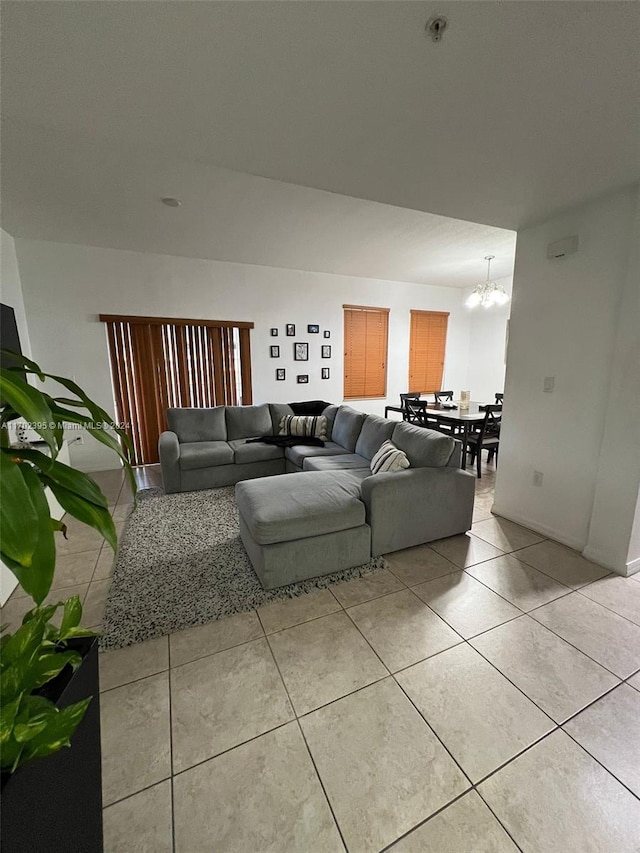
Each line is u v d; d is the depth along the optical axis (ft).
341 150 5.59
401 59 3.87
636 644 5.63
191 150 5.62
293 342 18.38
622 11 3.32
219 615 6.29
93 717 2.89
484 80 4.16
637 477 7.07
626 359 7.04
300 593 6.88
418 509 8.25
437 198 7.20
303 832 3.43
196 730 4.36
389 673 5.13
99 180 8.86
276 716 4.52
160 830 3.44
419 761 4.01
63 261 13.84
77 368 14.53
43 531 1.90
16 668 2.25
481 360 22.74
